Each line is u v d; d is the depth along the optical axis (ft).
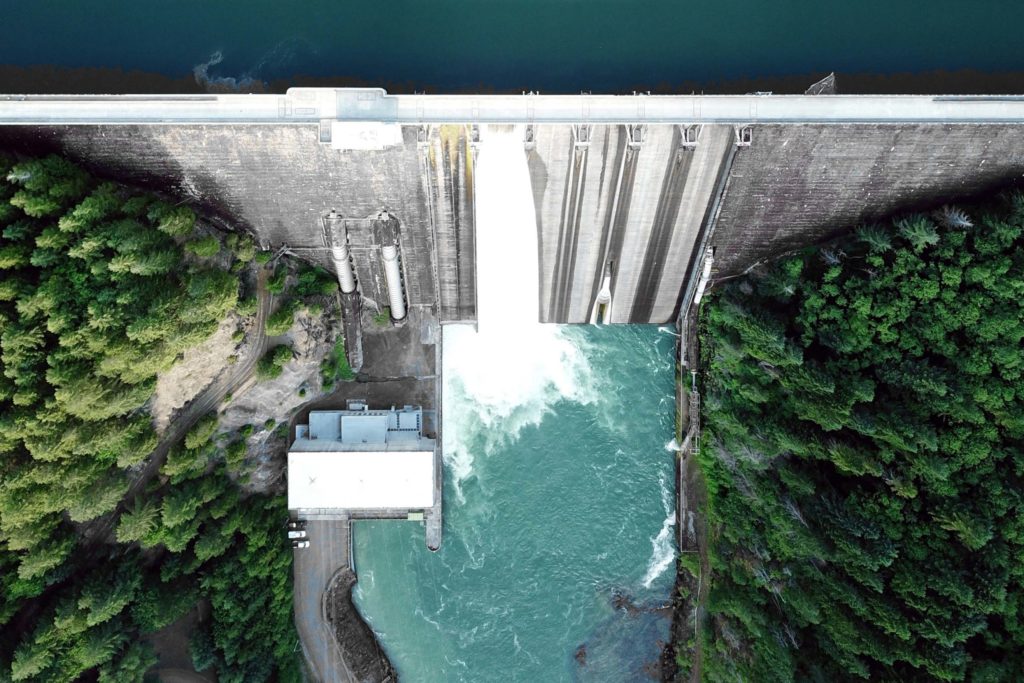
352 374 236.84
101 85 208.33
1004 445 182.19
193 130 193.06
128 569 200.13
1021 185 200.44
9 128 187.11
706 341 236.43
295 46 212.43
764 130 197.98
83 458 182.29
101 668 192.75
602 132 200.34
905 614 185.16
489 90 214.48
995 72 211.82
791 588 209.46
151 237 182.19
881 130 196.75
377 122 190.19
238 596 213.87
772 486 215.92
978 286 188.96
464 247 227.40
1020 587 175.94
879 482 194.59
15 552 182.80
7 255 164.66
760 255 226.38
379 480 220.43
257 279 216.95
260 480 228.43
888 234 204.74
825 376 198.80
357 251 224.74
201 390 208.74
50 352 168.86
